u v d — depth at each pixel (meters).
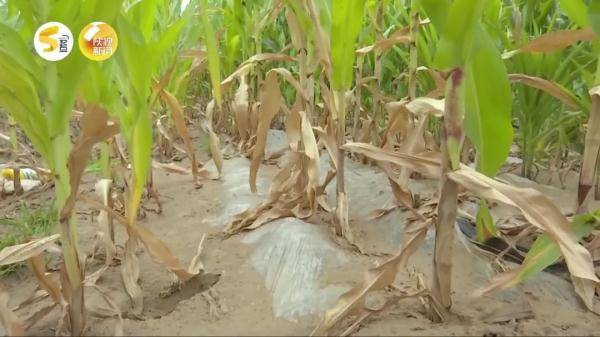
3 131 3.41
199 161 2.74
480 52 1.09
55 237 1.12
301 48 1.68
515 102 2.29
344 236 1.47
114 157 2.03
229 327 1.09
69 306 1.06
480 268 1.32
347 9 1.32
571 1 1.34
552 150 2.51
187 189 2.16
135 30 1.00
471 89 1.12
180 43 2.50
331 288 1.22
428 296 1.07
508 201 0.96
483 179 0.99
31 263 1.07
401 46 2.57
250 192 2.02
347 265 1.33
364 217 1.73
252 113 2.57
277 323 1.11
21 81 0.95
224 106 3.26
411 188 1.96
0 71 0.94
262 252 1.45
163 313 1.21
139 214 1.84
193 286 1.32
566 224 0.96
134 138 1.08
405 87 2.58
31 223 1.79
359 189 1.96
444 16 1.00
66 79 0.96
